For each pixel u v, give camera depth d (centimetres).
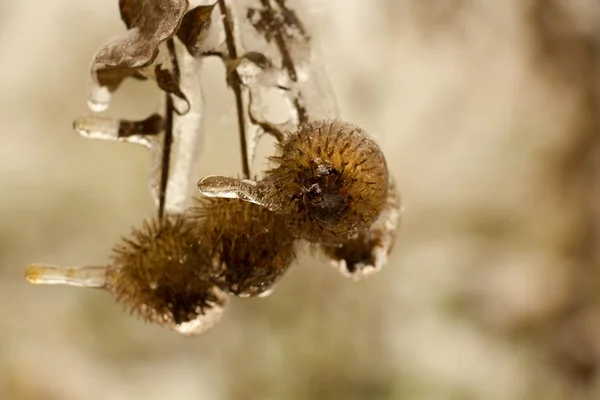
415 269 98
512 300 96
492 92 96
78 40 98
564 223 97
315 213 46
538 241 98
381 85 94
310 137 46
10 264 95
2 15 97
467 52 95
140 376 91
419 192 100
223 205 48
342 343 92
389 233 49
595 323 93
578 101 95
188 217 49
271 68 49
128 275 49
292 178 46
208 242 48
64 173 98
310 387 91
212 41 48
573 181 97
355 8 90
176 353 92
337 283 94
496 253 98
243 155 49
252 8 49
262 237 48
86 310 93
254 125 49
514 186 99
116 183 98
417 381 91
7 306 92
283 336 93
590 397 91
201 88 49
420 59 94
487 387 91
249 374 91
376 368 92
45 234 96
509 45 94
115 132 49
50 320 92
